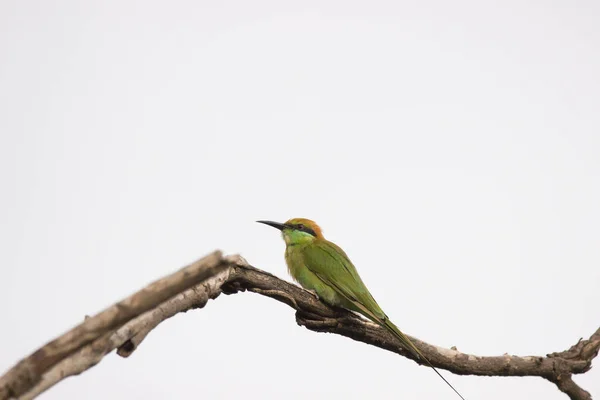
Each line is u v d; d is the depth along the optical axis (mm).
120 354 7715
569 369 11555
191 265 6488
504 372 11531
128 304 6320
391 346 11883
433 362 11555
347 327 11508
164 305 8258
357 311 12492
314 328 11422
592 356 11727
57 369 6523
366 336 11742
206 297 9047
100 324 6211
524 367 11500
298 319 11375
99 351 7012
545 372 11555
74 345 6160
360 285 12773
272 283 10586
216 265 6523
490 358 11531
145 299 6359
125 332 7578
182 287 6453
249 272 10266
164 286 6398
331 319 11336
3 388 5883
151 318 8008
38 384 6238
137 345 7793
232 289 10242
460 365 11523
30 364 5988
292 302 10836
